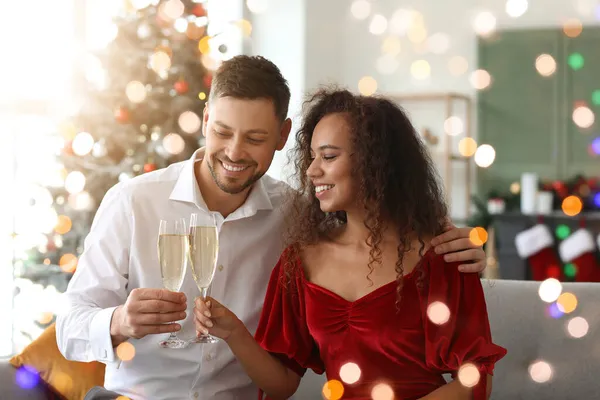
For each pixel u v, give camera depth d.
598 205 5.86
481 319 1.66
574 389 1.96
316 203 1.85
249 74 1.79
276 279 1.85
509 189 6.31
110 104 3.33
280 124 1.86
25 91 4.54
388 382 1.68
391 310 1.68
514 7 5.55
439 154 6.44
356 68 6.71
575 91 6.11
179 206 1.97
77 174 3.30
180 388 1.92
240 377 1.95
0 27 4.56
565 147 6.14
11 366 2.17
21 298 3.83
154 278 1.94
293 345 1.78
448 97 6.11
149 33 3.32
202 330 1.60
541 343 2.01
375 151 1.71
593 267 4.88
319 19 6.20
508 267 5.72
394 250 1.74
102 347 1.71
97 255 1.93
